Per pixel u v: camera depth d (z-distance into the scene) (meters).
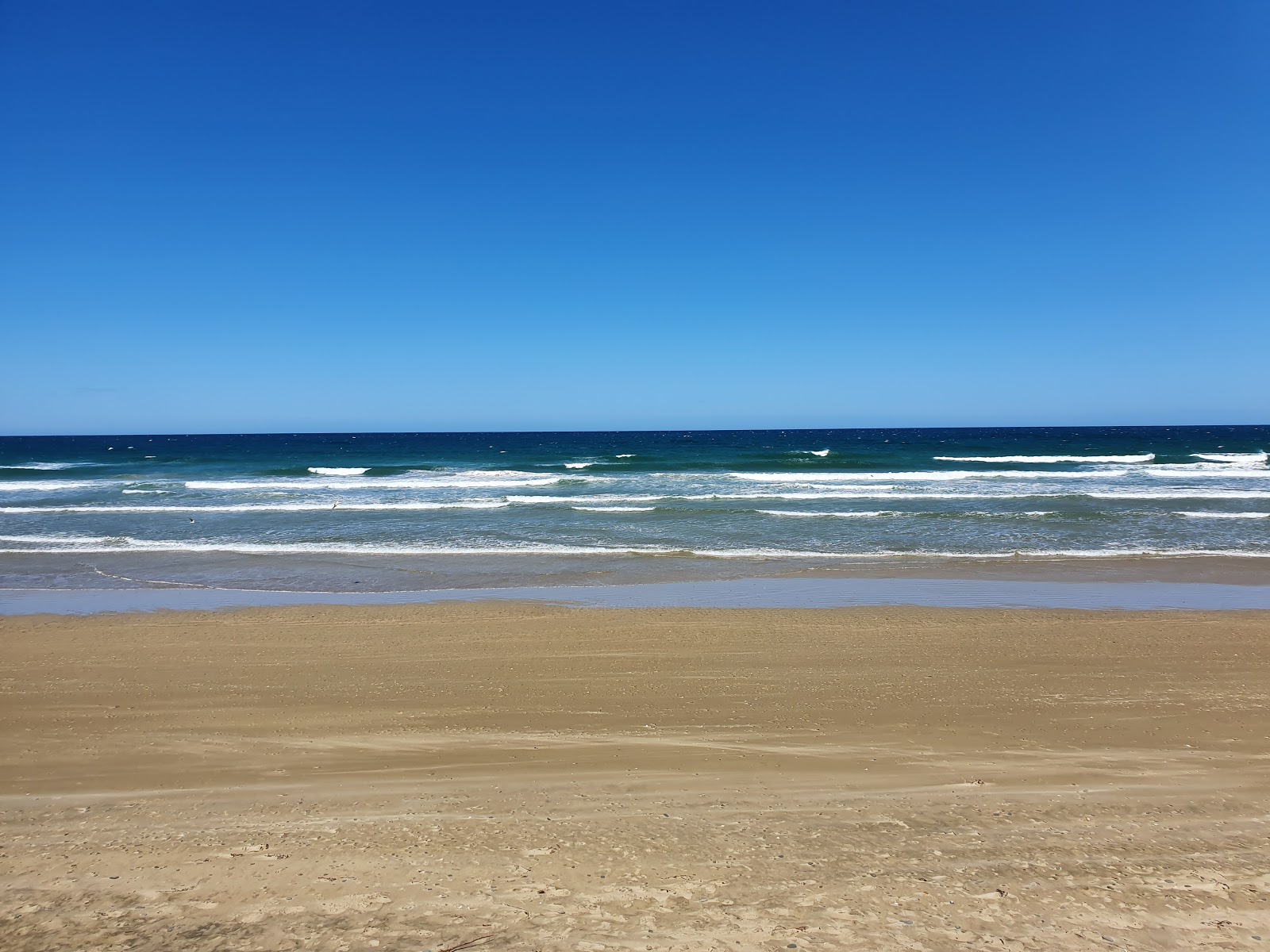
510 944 3.05
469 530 20.83
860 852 4.01
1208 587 13.78
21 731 6.51
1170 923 3.26
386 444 90.56
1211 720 6.68
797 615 11.45
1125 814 4.58
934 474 36.44
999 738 6.23
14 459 58.94
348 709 7.15
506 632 10.41
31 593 13.61
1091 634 10.18
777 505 25.84
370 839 4.21
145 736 6.36
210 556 17.20
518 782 5.25
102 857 3.97
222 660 9.03
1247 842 4.15
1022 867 3.81
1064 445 70.06
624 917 3.29
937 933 3.17
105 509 24.97
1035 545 18.16
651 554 17.28
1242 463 44.75
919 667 8.59
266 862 3.89
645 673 8.42
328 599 13.10
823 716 6.87
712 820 4.52
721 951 3.00
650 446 79.62
